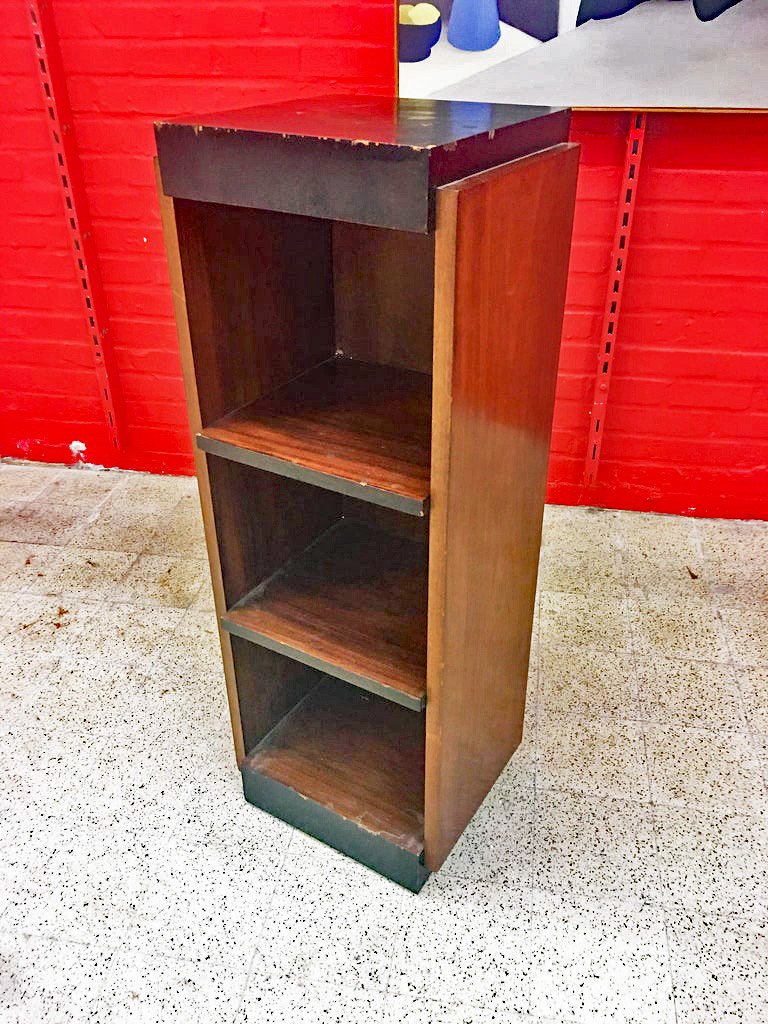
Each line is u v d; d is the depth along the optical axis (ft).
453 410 3.32
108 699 6.15
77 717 5.98
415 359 4.87
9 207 7.95
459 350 3.22
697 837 5.09
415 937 4.52
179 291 3.82
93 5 6.95
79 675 6.37
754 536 8.03
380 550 5.40
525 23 6.31
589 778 5.49
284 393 4.60
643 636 6.75
